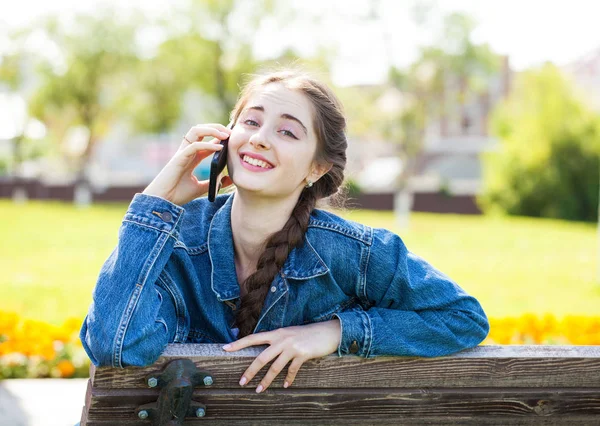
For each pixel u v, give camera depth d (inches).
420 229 791.7
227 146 72.4
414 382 66.0
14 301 299.3
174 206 67.2
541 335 179.3
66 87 1238.3
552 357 67.2
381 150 1405.0
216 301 73.0
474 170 1540.4
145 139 1659.7
